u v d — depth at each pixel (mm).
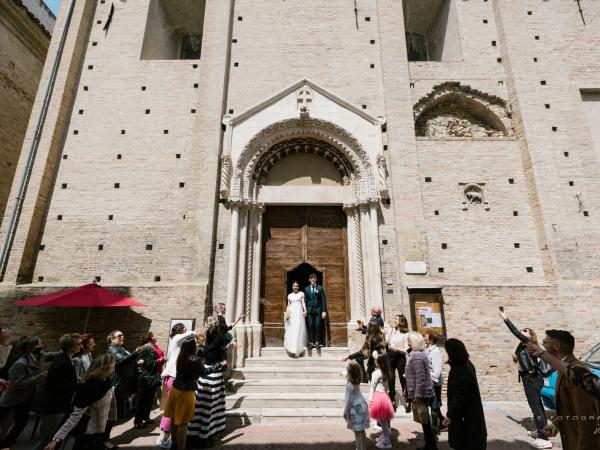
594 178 13109
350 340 11523
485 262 12438
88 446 5938
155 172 13586
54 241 12812
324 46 15180
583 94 14531
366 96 14391
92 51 15562
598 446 3520
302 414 8352
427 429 6043
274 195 13289
